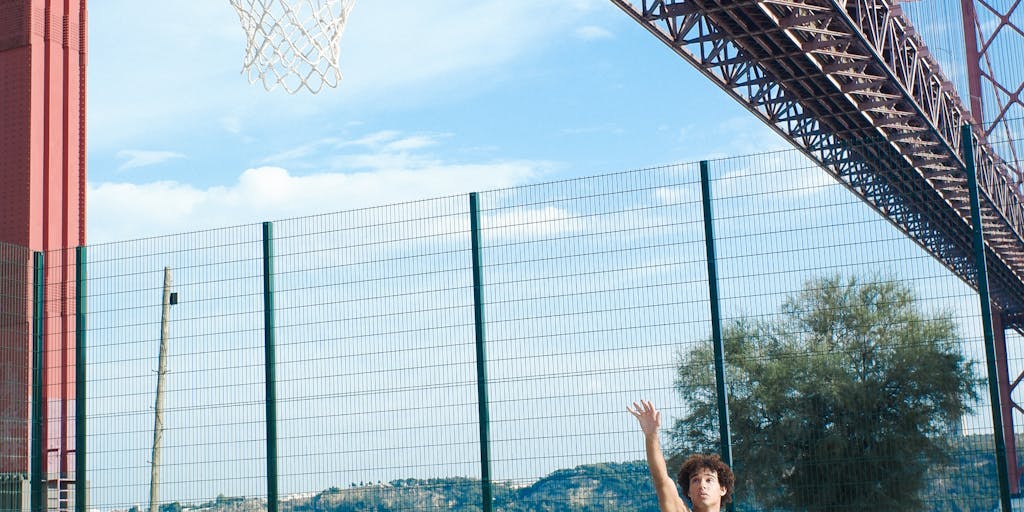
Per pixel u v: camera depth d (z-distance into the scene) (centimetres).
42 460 1270
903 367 977
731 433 1030
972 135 1009
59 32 2483
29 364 1323
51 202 2381
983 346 956
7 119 2400
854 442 992
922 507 965
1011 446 972
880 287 993
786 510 1012
